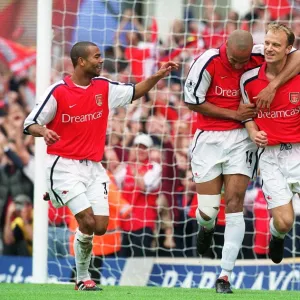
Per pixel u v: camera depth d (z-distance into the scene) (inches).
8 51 1456.7
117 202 1346.0
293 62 944.9
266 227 1328.7
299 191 974.4
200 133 994.7
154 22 1411.2
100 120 969.5
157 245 1330.0
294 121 957.2
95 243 1316.4
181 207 1350.9
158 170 1366.9
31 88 1448.1
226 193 972.6
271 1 1409.9
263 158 976.3
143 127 1381.6
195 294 923.4
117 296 878.4
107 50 1411.2
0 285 1079.0
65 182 948.6
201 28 1408.7
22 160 1419.8
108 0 1414.9
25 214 1406.3
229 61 951.0
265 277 1296.8
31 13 1462.8
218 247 1315.2
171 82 1390.3
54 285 1090.7
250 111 956.6
